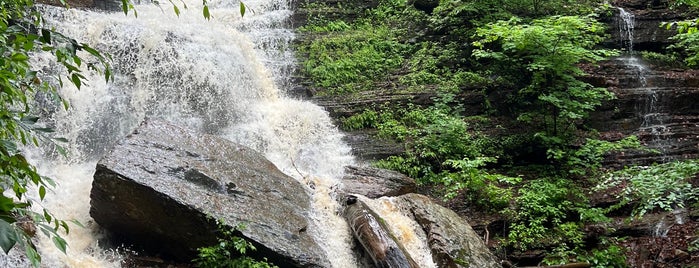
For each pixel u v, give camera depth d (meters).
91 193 7.52
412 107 12.83
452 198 10.65
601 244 9.74
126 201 7.48
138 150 8.11
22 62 3.52
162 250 7.88
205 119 11.65
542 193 10.46
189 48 12.40
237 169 8.70
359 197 9.24
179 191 7.63
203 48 12.66
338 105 12.76
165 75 11.82
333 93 13.48
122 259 7.63
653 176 9.72
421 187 11.04
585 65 14.12
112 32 11.98
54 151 9.59
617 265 9.19
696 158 11.80
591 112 13.02
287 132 11.85
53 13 11.75
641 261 9.30
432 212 9.25
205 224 7.48
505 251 9.56
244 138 11.30
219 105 12.03
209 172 8.25
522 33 11.35
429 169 11.34
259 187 8.56
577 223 10.19
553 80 12.36
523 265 9.44
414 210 9.27
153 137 8.54
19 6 4.38
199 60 12.33
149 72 11.72
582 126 12.79
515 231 9.79
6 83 3.40
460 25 14.77
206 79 12.15
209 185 8.05
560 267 8.77
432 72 14.10
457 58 14.23
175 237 7.64
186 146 8.63
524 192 10.44
